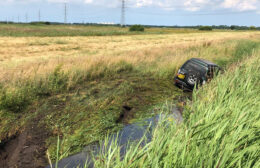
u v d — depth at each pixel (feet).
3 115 16.94
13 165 11.48
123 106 21.75
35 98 21.71
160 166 6.37
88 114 18.75
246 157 7.19
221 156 6.63
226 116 9.63
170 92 28.45
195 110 12.16
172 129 9.14
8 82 22.91
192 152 6.67
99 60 39.47
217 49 72.08
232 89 14.11
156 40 138.31
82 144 13.78
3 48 75.05
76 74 30.78
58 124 16.46
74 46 92.94
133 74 38.34
